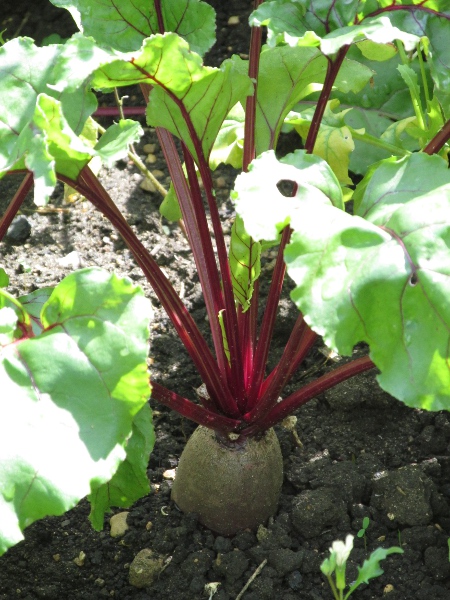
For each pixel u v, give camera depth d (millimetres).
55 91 497
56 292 436
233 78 474
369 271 414
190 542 572
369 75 588
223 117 494
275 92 559
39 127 437
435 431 629
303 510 562
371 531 567
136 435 495
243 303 531
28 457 398
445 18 504
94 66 440
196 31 536
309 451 628
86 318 431
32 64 502
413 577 539
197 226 542
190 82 462
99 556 572
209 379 531
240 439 549
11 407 406
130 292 431
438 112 631
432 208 423
